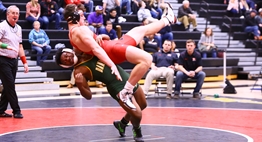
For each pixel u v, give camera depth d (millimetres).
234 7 19750
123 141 6086
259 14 19438
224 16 18906
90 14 14922
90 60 5848
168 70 11000
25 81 13344
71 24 5871
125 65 14891
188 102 10398
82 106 9680
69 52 5785
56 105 9852
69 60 5762
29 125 7379
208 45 16094
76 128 7074
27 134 6582
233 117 8148
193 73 10969
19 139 6211
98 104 10008
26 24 14750
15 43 8016
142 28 6031
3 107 8227
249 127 7145
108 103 10180
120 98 5750
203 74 11039
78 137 6348
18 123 7582
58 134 6582
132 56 5656
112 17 15570
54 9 15156
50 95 11859
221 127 7148
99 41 5812
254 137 6324
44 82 13641
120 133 6438
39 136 6434
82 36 5617
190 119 7934
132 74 5668
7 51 7926
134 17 16938
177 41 16984
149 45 14852
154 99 10977
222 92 12695
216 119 7934
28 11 14664
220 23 19266
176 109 9234
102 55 5578
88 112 8820
